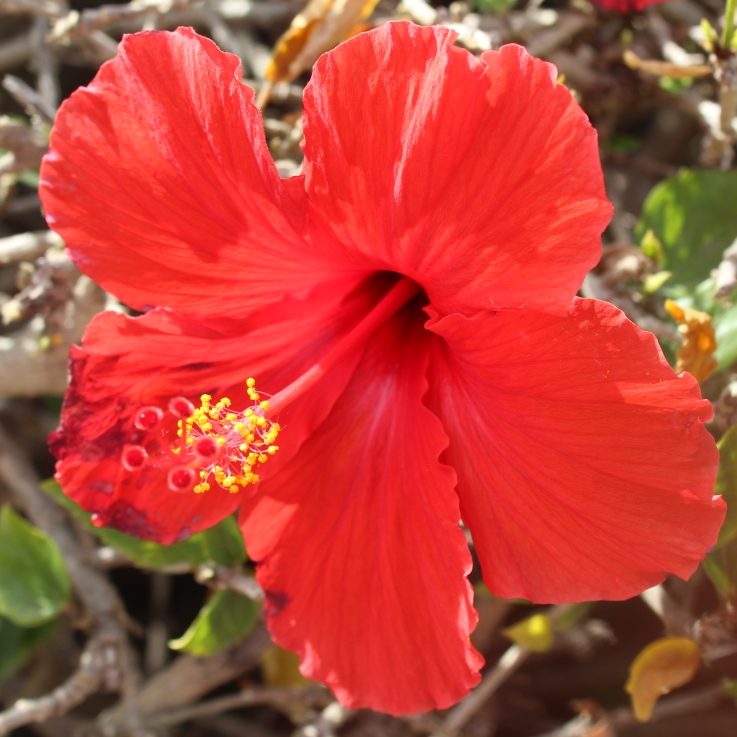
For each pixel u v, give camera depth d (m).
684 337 0.30
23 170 0.36
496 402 0.28
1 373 0.38
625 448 0.26
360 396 0.30
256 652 0.37
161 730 0.42
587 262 0.25
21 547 0.35
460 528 0.28
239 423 0.28
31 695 0.45
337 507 0.30
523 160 0.25
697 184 0.36
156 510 0.30
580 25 0.38
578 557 0.27
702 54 0.41
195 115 0.26
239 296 0.29
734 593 0.31
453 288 0.27
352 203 0.26
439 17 0.35
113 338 0.28
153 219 0.27
